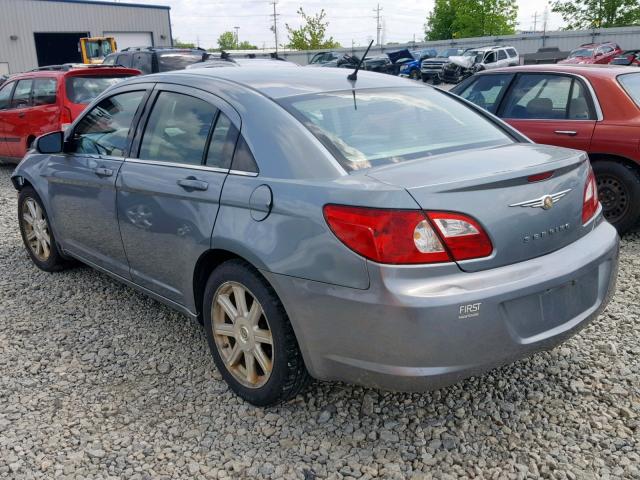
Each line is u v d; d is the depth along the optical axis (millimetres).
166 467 2711
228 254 3102
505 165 2701
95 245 4219
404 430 2930
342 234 2496
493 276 2498
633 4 46250
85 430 2977
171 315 4270
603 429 2893
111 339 3932
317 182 2676
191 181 3189
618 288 4582
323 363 2699
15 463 2727
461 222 2445
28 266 5348
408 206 2393
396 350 2439
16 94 10273
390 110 3293
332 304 2555
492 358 2529
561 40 45688
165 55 15414
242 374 3164
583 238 2924
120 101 4043
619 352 3596
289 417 3045
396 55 38500
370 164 2791
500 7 57781
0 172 10766
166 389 3336
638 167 5543
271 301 2816
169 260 3449
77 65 11812
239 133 3080
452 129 3297
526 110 6156
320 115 3053
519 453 2748
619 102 5574
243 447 2834
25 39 36938
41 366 3604
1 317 4293
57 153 4480
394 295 2387
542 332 2670
